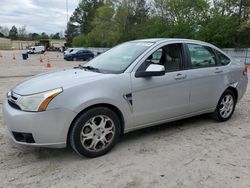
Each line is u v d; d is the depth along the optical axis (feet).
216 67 17.89
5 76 43.96
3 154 13.65
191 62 16.63
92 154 13.16
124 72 14.08
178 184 11.13
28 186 10.93
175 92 15.62
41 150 14.08
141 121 14.64
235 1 118.93
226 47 111.34
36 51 198.39
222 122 18.93
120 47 17.19
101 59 16.55
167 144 15.02
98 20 197.67
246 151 14.28
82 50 110.63
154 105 14.89
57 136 12.23
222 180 11.43
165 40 16.22
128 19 184.14
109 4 189.98
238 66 19.52
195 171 12.14
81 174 11.82
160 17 146.72
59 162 12.88
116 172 11.99
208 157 13.51
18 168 12.31
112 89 13.35
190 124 18.40
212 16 122.42
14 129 12.24
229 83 18.56
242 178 11.62
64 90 12.32
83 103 12.46
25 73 49.98
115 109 13.71
